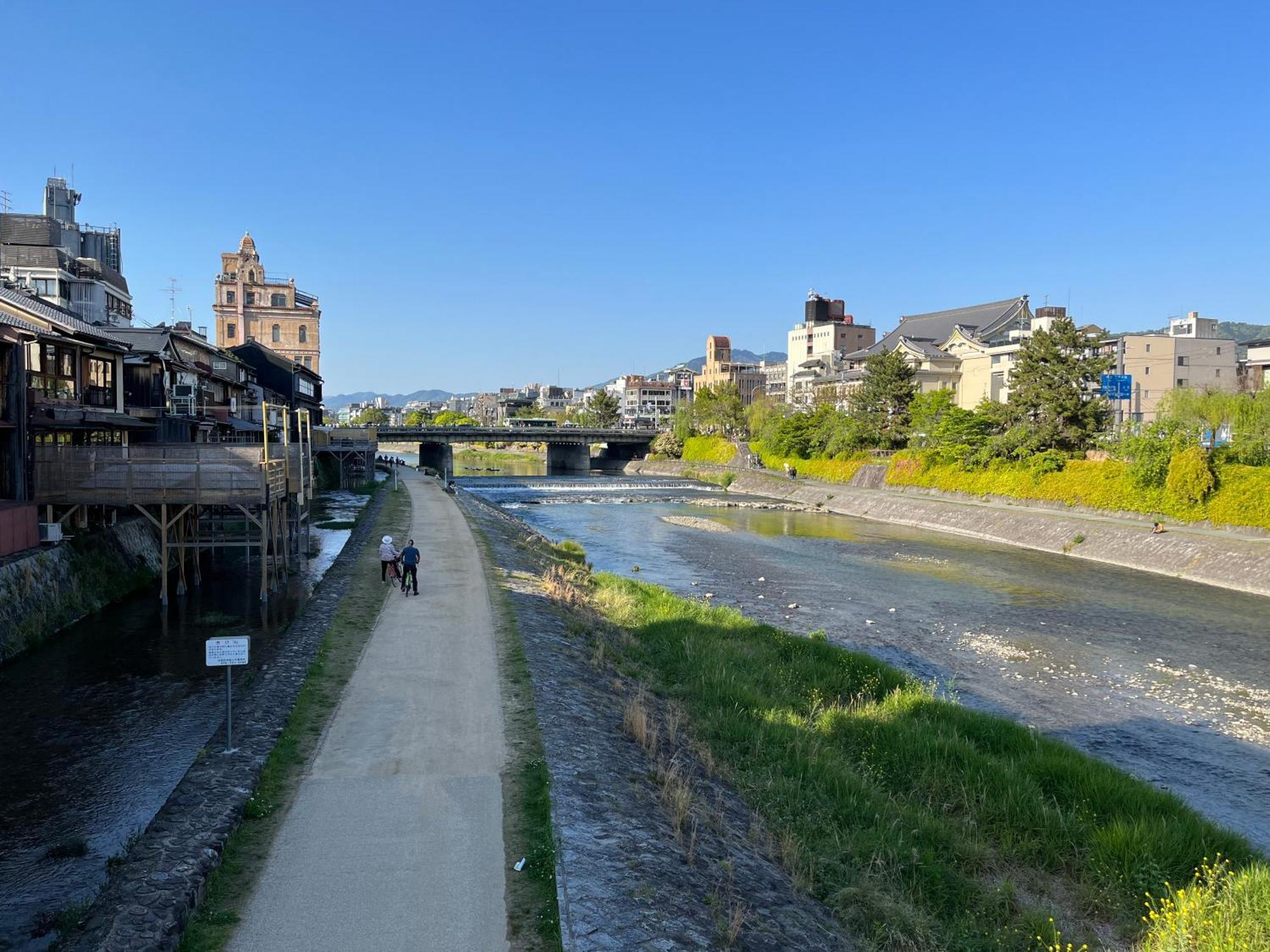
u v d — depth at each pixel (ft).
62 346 102.83
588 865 32.86
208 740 53.06
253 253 359.87
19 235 191.93
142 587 96.12
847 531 201.77
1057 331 211.00
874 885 38.93
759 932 31.81
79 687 62.59
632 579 130.00
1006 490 211.61
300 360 362.12
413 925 28.37
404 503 189.98
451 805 37.42
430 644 65.26
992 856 44.04
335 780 40.01
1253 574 130.21
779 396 545.44
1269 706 76.48
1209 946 34.42
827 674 75.41
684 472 382.63
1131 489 178.19
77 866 38.24
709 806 43.24
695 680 69.31
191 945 27.12
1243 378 261.65
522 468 491.72
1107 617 111.24
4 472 80.28
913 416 283.38
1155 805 49.60
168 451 92.99
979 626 105.81
